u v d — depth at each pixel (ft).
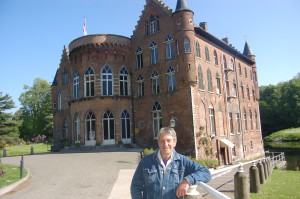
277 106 299.58
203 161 86.74
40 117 268.21
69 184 52.31
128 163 74.43
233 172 73.72
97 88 116.16
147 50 120.57
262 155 164.25
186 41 105.81
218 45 133.49
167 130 15.47
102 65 118.11
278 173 76.33
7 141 134.10
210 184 49.73
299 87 289.94
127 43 125.29
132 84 124.16
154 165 15.24
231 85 141.69
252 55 174.70
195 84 104.58
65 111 148.36
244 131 147.64
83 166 71.82
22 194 45.68
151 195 14.92
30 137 266.77
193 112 102.17
